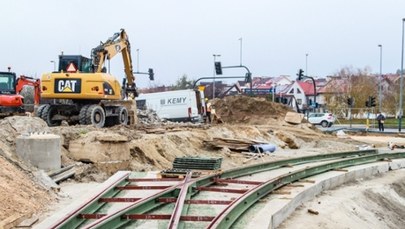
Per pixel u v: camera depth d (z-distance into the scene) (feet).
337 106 265.54
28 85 95.61
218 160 52.06
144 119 107.45
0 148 41.45
